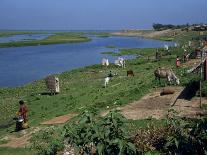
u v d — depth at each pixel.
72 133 8.51
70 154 15.26
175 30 171.00
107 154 7.79
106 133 7.86
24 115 26.05
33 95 40.09
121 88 35.97
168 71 33.19
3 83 54.69
